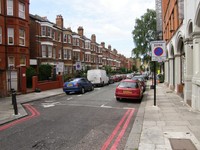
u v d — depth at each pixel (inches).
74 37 1588.3
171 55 808.9
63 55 1406.3
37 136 263.0
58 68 855.1
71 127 303.1
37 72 986.7
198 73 389.4
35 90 814.5
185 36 470.3
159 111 397.7
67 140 246.8
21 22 911.7
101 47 2257.6
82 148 221.3
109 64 2733.8
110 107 476.4
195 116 348.2
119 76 1781.5
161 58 439.5
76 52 1611.7
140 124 313.9
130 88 559.2
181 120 323.0
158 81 1381.6
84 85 796.6
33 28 1153.4
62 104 525.3
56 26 1310.3
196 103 395.5
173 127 284.8
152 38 1780.3
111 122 333.1
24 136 263.9
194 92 400.5
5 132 283.0
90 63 1909.4
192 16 404.2
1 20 838.5
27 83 887.1
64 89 759.7
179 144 218.8
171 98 577.9
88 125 314.2
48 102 571.2
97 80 1105.4
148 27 1804.9
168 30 885.8
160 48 439.2
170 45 797.2
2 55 839.1
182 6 529.3
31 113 415.5
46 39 1200.2
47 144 234.4
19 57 893.2
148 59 1809.8
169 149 205.5
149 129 278.1
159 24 1043.3
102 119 354.3
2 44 837.8
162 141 229.8
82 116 378.6
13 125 320.2
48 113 410.0
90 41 1892.2
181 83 656.4
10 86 708.7
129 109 451.5
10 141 246.2
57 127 303.6
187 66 471.2
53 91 850.8
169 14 833.5
